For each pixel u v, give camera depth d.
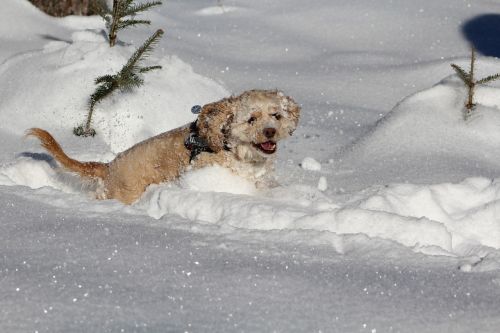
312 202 9.34
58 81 14.17
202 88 14.86
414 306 6.17
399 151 13.09
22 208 8.55
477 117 13.72
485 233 9.44
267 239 7.90
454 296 6.44
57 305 5.83
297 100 16.70
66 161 10.48
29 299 5.90
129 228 7.97
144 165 10.27
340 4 23.64
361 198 9.95
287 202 9.33
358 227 8.57
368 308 6.07
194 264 6.87
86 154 12.56
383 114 16.00
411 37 21.41
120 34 20.22
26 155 12.41
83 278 6.38
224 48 20.47
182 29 21.89
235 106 10.03
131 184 10.30
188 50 19.78
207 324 5.65
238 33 21.83
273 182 10.44
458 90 14.52
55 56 15.12
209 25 22.58
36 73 14.62
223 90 15.28
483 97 14.34
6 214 8.23
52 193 9.32
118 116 13.59
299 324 5.73
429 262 7.39
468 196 10.15
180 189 9.57
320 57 20.09
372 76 18.36
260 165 10.20
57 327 5.49
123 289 6.20
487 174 11.98
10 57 16.00
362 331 5.69
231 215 8.82
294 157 13.35
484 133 13.41
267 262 7.07
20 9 20.48
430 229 8.55
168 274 6.57
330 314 5.94
